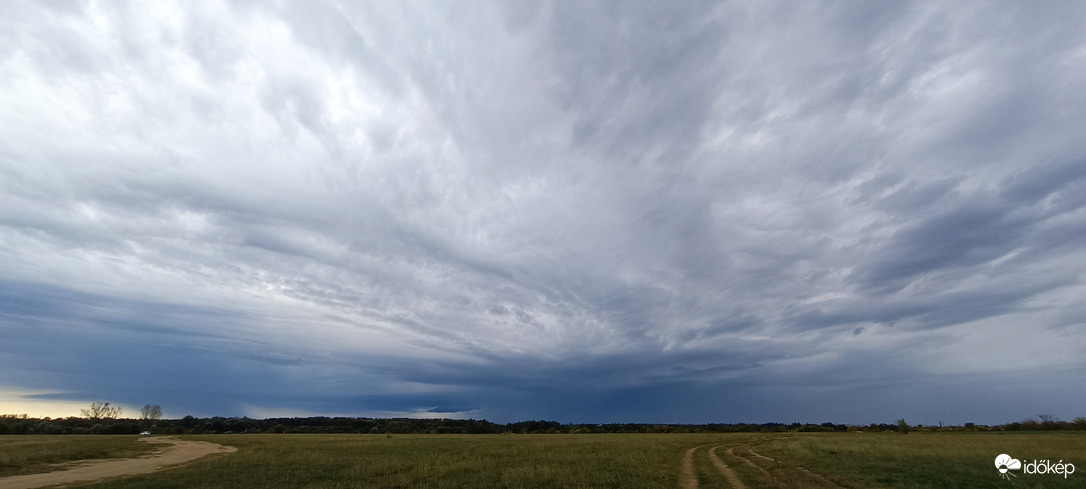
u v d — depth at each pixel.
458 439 66.88
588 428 129.00
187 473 28.08
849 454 33.12
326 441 60.62
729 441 56.88
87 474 28.08
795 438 58.06
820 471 25.38
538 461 31.80
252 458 36.34
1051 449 33.81
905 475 23.03
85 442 51.66
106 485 23.62
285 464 32.50
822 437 59.53
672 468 28.31
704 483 22.86
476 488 22.12
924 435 63.25
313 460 34.84
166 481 25.02
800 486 21.28
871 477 22.80
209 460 36.50
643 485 22.28
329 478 25.94
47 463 32.94
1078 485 20.44
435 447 46.75
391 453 40.00
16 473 28.16
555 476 24.64
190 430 106.38
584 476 24.64
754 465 29.58
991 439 46.91
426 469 28.06
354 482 24.25
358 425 136.62
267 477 26.41
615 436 77.75
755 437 67.81
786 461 30.80
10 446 41.75
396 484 23.47
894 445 38.69
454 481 23.95
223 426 126.56
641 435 82.62
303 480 25.34
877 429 109.06
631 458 33.41
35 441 51.91
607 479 23.78
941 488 20.09
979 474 23.05
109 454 40.16
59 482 24.97
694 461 32.34
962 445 37.69
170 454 41.81
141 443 56.72
